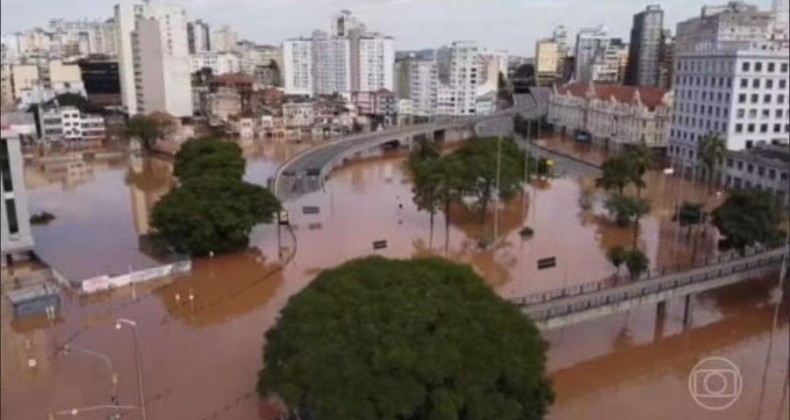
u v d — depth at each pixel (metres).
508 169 84.38
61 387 34.38
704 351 45.78
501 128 147.50
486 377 29.66
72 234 67.69
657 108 116.25
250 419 35.31
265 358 33.94
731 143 91.31
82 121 93.94
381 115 174.12
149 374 40.22
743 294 55.66
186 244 66.19
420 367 28.94
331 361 29.56
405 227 82.25
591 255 70.38
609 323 50.38
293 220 84.31
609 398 39.56
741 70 88.31
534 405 31.86
